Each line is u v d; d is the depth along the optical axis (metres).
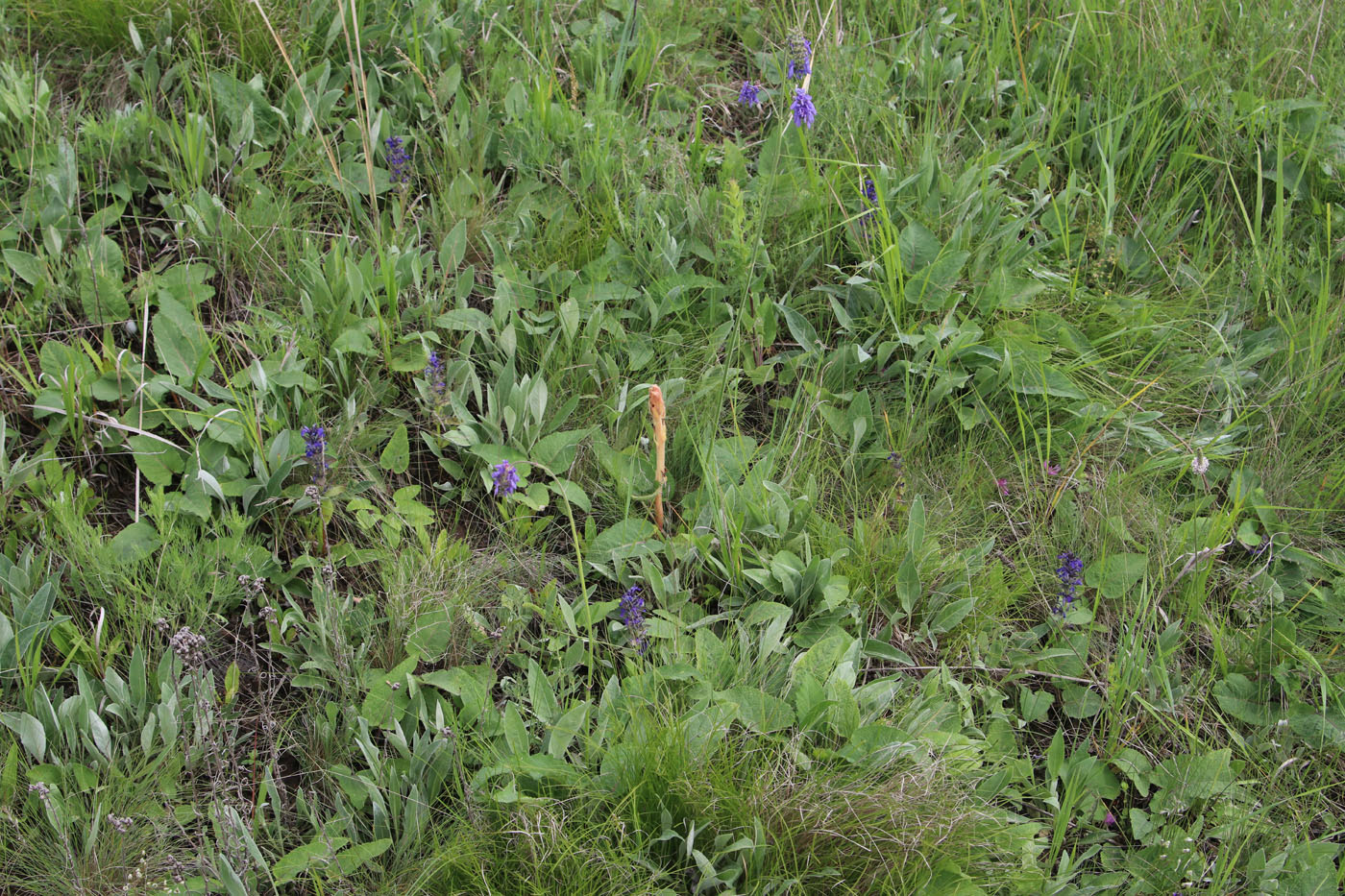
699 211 3.19
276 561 2.44
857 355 2.99
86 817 2.03
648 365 3.00
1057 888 2.14
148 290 2.80
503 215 3.17
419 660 2.40
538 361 2.94
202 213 2.96
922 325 3.08
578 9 3.80
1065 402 3.05
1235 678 2.61
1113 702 2.50
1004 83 3.83
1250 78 3.86
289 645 2.35
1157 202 3.66
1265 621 2.74
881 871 2.07
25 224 2.87
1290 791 2.46
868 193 3.27
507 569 2.57
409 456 2.77
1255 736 2.54
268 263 2.96
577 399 2.77
